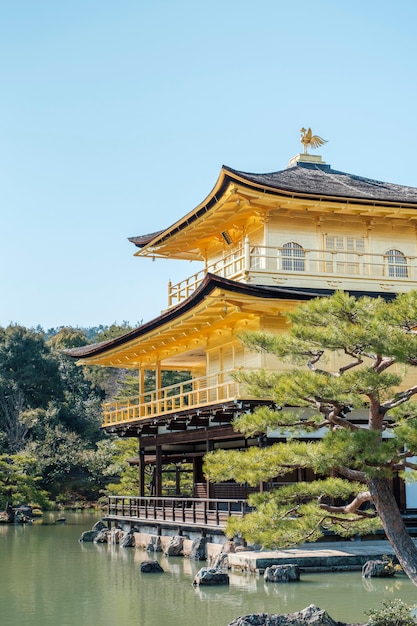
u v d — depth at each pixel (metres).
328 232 38.91
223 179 35.31
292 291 34.06
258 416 20.33
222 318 37.06
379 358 19.70
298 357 20.86
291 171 42.69
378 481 19.64
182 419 39.75
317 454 19.00
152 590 27.70
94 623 22.66
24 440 89.19
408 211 38.53
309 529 19.89
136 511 45.97
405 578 27.91
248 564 29.70
